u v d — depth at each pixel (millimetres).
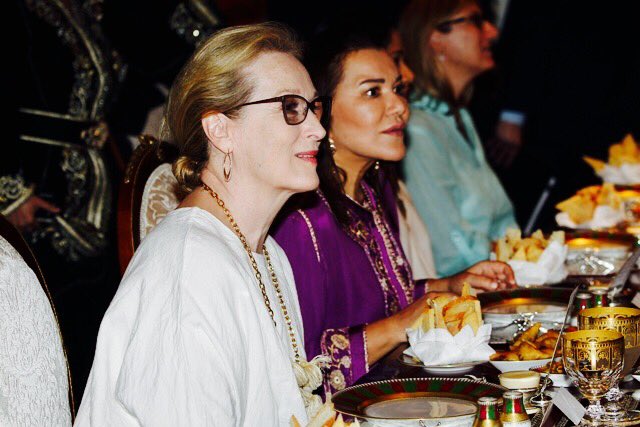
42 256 4332
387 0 6930
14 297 1844
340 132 2955
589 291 2521
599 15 7246
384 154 2947
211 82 1987
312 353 2635
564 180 6664
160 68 4848
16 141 4223
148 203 2576
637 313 1974
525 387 1906
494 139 6918
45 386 1872
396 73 2971
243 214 2059
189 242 1902
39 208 4336
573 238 3496
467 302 2258
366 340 2551
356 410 1852
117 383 1844
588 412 1826
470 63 4648
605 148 7156
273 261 2207
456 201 4531
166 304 1854
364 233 2938
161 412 1789
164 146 2676
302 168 2035
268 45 2020
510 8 7266
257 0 5316
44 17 4371
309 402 2068
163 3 4863
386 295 2928
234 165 2031
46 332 1896
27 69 4312
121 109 4711
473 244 4352
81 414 1891
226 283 1896
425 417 1781
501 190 4773
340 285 2811
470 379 2061
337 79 2930
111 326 1882
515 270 3113
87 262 4469
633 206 3873
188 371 1796
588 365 1791
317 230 2754
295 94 2014
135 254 1974
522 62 7184
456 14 4582
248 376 1919
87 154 4477
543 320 2562
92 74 4512
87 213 4477
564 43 7207
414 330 2326
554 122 7152
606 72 7227
